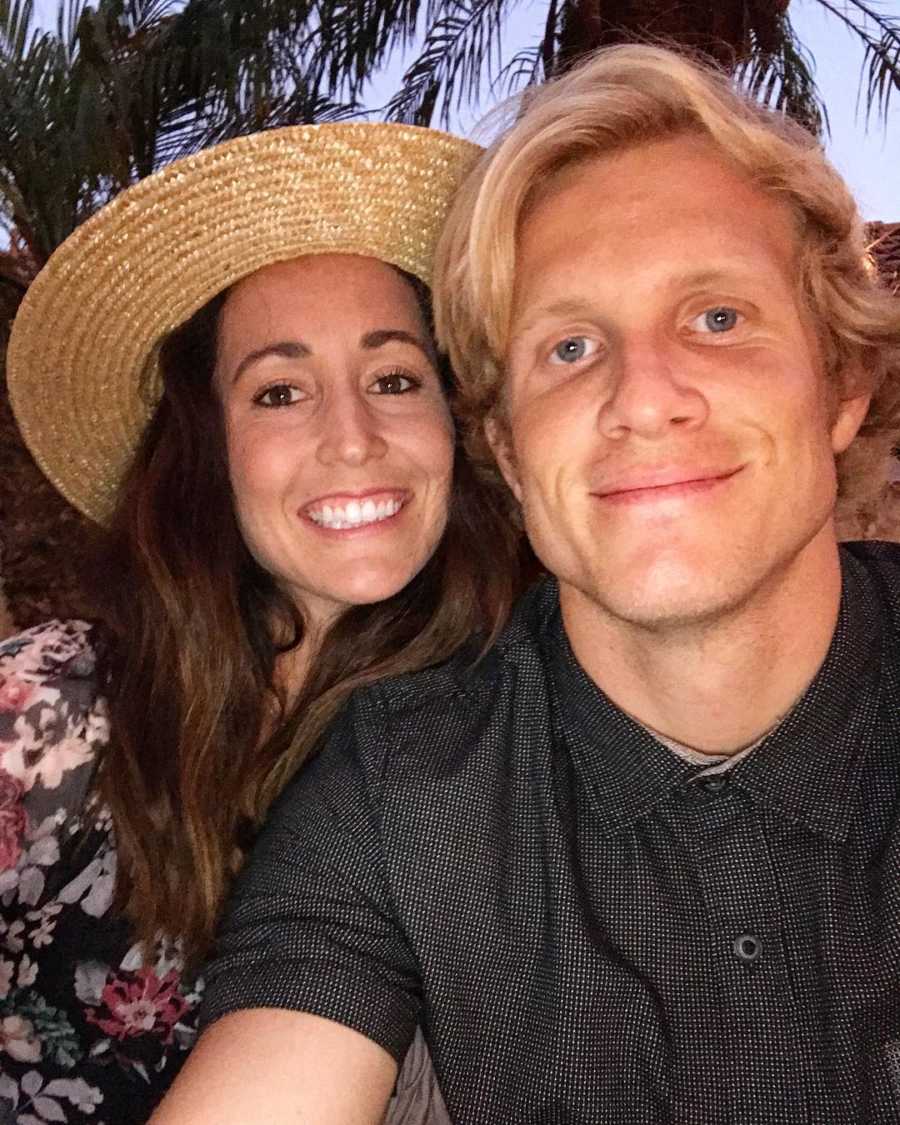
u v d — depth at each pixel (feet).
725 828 1.40
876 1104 1.32
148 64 5.33
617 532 1.33
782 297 1.40
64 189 5.22
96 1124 1.88
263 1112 1.29
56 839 1.91
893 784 1.41
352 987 1.40
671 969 1.40
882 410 1.71
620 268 1.38
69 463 2.34
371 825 1.53
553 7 5.25
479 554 2.17
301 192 1.95
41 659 2.01
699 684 1.40
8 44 5.12
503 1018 1.46
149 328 2.11
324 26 5.58
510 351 1.51
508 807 1.53
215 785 1.99
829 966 1.35
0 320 5.48
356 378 1.98
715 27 4.15
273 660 2.19
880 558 1.74
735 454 1.31
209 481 2.14
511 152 1.49
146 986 1.89
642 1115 1.39
